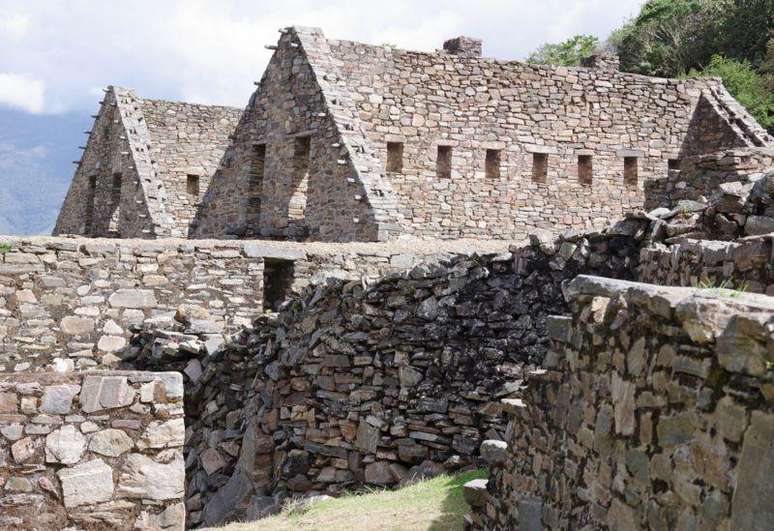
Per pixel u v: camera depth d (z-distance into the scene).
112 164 30.73
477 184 25.03
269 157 24.06
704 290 3.95
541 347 9.84
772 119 34.78
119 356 15.83
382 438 10.67
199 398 13.86
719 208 8.28
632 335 4.21
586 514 4.72
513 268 10.19
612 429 4.41
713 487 3.31
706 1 45.81
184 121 34.59
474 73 25.23
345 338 11.23
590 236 9.55
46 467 6.33
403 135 24.30
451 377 10.38
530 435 6.05
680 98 27.61
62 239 16.28
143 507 6.40
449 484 9.22
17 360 15.33
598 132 26.55
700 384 3.46
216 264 16.66
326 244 18.05
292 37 23.67
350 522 8.31
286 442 11.77
